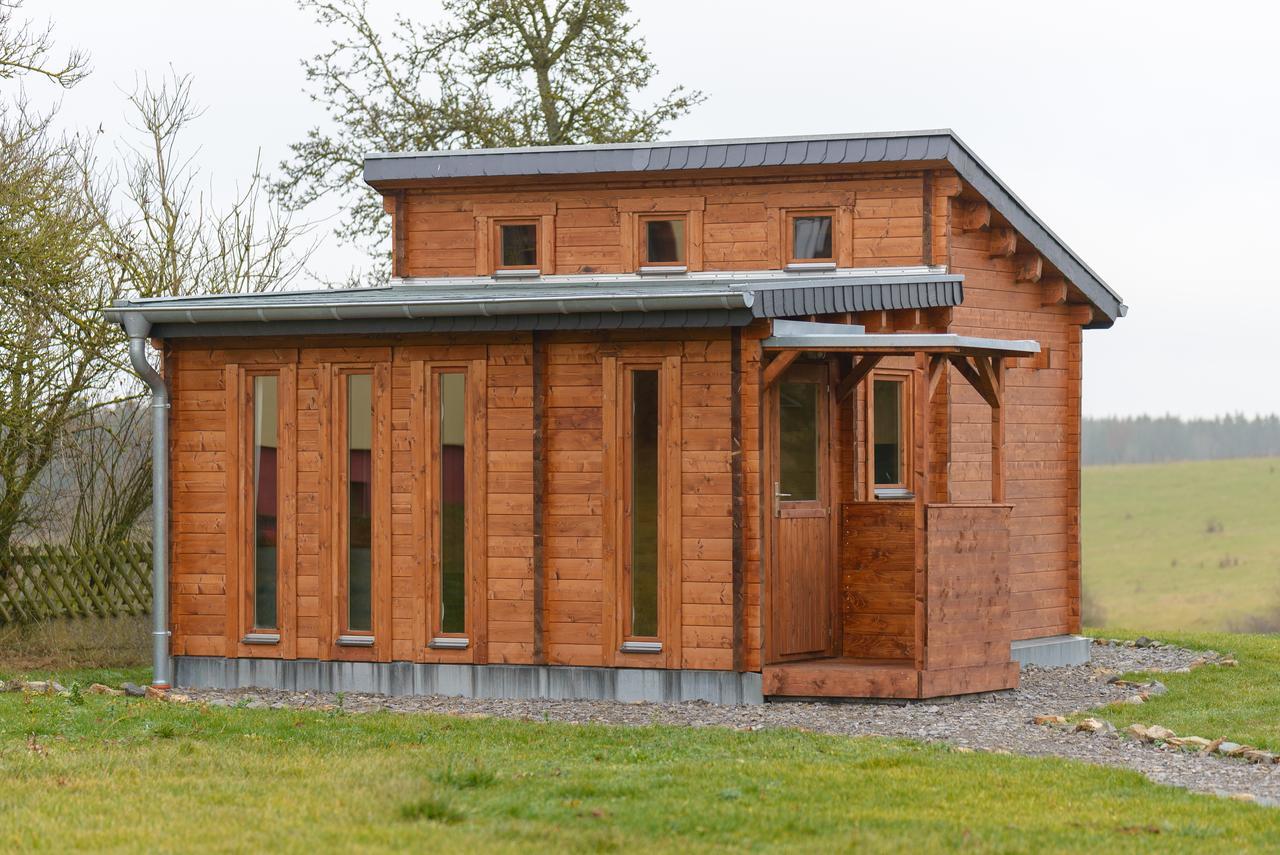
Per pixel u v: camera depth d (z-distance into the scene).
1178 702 14.23
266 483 15.02
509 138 29.86
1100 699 14.24
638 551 13.96
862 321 15.07
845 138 16.23
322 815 8.98
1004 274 17.34
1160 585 59.72
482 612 14.29
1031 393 17.77
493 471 14.30
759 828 8.72
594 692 13.99
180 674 15.08
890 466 16.59
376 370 14.61
